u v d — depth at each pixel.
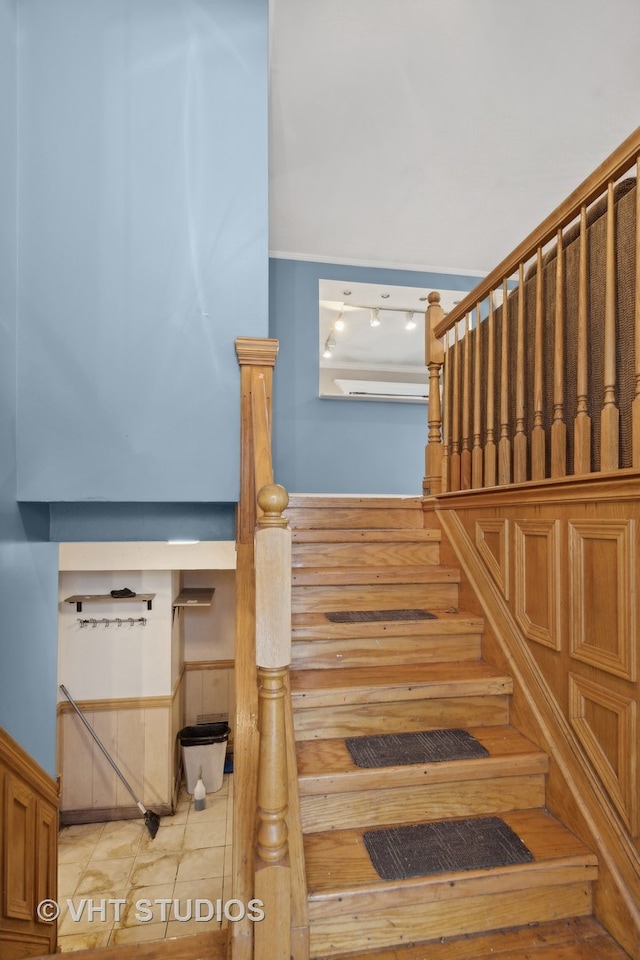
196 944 1.31
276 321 4.29
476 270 4.56
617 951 1.20
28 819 1.77
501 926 1.26
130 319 1.91
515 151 3.16
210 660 4.73
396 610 2.12
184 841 3.66
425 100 2.76
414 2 2.22
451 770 1.46
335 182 3.41
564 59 2.52
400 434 4.46
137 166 1.93
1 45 1.69
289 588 1.08
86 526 2.09
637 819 1.21
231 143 1.99
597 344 1.52
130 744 4.02
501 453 1.96
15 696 1.72
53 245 1.87
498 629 1.86
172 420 1.93
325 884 1.21
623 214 1.42
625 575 1.26
